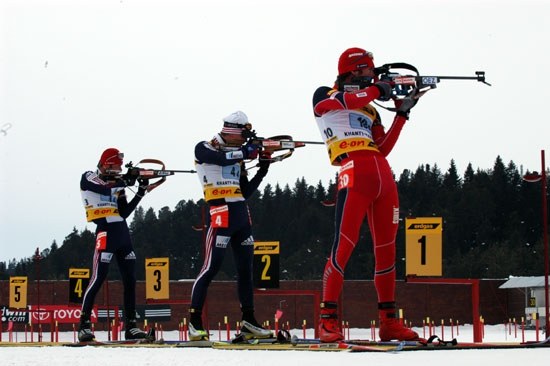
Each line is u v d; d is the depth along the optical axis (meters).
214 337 30.31
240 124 10.59
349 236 8.21
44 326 35.47
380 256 8.49
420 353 6.88
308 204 86.19
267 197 87.25
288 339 9.12
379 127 8.67
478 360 6.02
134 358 7.34
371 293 38.50
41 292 37.16
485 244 83.56
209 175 10.51
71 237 77.06
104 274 12.84
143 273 79.12
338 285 8.23
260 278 14.23
